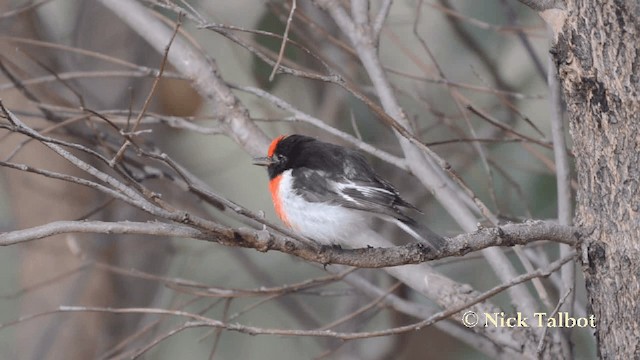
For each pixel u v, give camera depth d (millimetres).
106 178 6285
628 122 7391
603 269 7578
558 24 7570
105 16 13961
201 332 14297
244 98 13867
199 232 6617
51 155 13695
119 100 13781
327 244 8328
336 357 13195
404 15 14094
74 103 11648
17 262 14688
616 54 7371
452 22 12070
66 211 13766
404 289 12562
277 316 14555
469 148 13055
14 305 14391
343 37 12516
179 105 13703
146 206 6289
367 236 8273
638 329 7430
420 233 7336
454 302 8758
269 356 14523
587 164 7660
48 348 13836
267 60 7875
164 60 6973
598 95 7477
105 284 13852
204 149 14633
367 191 8016
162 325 14148
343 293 10711
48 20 13961
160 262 14117
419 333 14320
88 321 13852
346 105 13000
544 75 10867
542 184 12992
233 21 13477
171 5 8133
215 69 9883
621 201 7465
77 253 10867
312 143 8625
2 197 15078
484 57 12094
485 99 13523
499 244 7316
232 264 14406
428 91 13664
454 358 14336
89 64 13945
